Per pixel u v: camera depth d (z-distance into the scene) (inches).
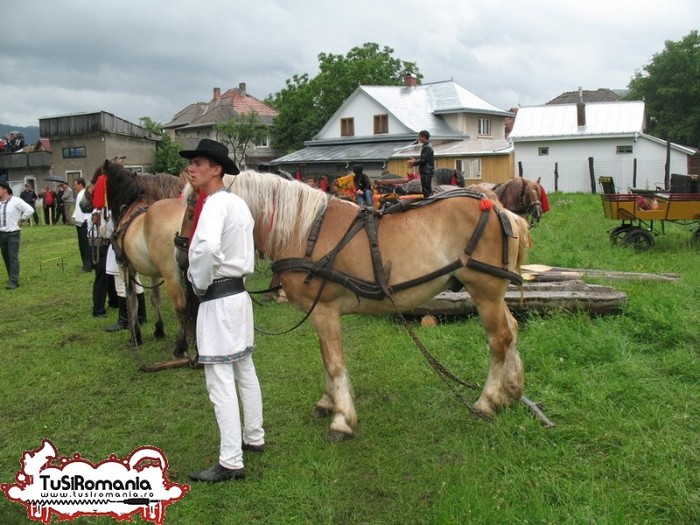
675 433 146.5
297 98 1638.8
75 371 225.0
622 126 1106.1
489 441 152.9
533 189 437.1
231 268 136.6
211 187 141.0
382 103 1298.0
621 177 1107.9
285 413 178.9
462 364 205.8
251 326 143.9
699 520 115.9
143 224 232.1
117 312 321.4
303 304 160.6
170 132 2150.6
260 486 139.0
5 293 385.7
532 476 133.0
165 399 196.2
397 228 157.8
